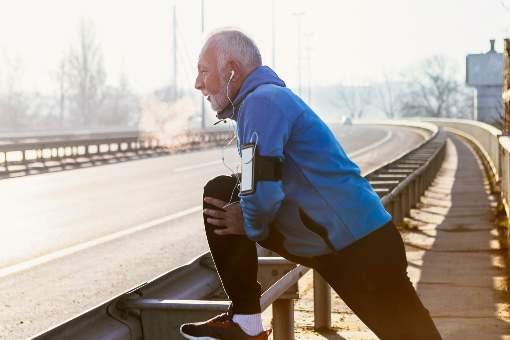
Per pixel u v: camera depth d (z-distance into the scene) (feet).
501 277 34.37
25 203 66.39
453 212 58.65
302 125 11.31
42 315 28.43
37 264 38.40
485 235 46.65
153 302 13.65
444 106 539.70
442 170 104.58
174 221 53.93
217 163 117.39
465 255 40.32
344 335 25.53
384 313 11.84
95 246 43.55
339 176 11.42
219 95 11.89
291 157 11.36
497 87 218.18
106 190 77.51
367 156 143.95
